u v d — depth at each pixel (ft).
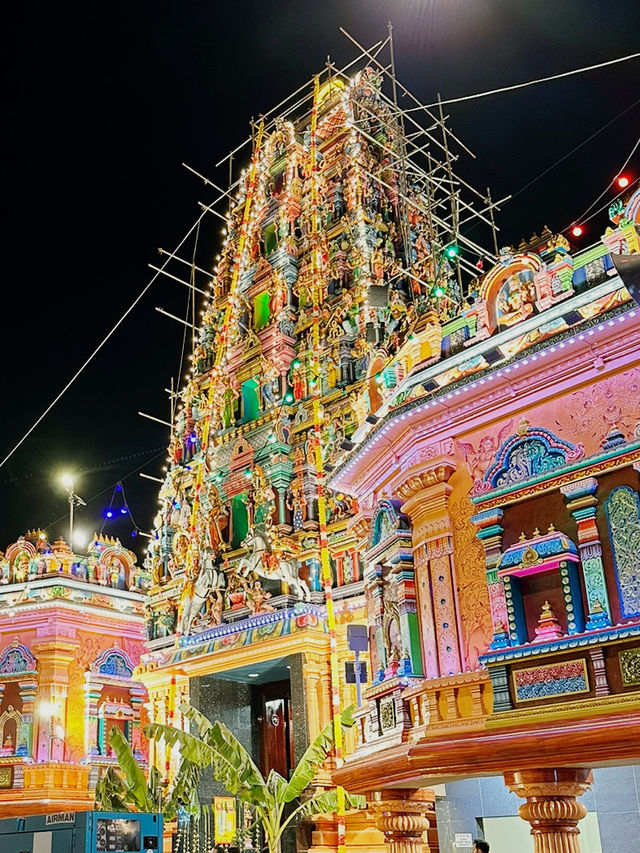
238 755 67.62
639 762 42.01
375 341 87.76
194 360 112.16
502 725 44.24
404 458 55.62
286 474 88.69
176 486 106.42
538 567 45.21
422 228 104.37
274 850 64.95
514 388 48.88
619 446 43.42
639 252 46.57
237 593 86.63
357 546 72.33
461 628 49.55
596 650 42.09
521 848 57.77
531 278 52.34
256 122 121.08
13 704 98.78
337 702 70.18
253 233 108.99
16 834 33.58
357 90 109.40
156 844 33.04
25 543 107.24
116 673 103.76
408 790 54.95
